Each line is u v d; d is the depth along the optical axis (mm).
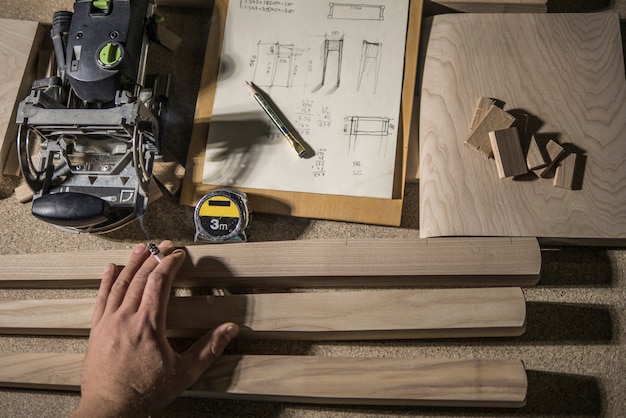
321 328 1039
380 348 1087
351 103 1157
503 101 1116
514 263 1045
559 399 1037
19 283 1137
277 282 1104
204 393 1043
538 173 1072
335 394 1003
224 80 1191
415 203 1150
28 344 1138
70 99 1126
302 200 1134
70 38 1094
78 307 1094
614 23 1146
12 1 1302
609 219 1054
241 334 1068
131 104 1025
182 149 1204
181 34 1268
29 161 1092
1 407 1099
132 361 966
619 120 1098
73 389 1080
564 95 1112
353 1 1201
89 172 1118
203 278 1086
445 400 992
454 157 1097
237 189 1146
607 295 1085
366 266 1062
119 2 1099
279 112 1163
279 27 1203
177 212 1174
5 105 1201
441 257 1057
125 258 1105
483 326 1015
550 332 1072
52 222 1049
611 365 1050
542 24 1150
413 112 1164
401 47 1171
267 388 1014
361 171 1130
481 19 1159
